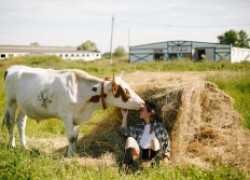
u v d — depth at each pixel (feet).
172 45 156.97
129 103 22.59
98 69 101.86
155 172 18.83
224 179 18.03
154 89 23.82
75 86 23.26
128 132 22.95
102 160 21.04
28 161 19.49
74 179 17.85
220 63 108.99
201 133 23.38
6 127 26.81
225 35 280.72
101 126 25.41
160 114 23.18
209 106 24.22
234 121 24.43
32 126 32.17
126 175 19.26
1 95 45.34
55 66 111.96
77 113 23.62
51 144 27.09
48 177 17.89
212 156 21.66
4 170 17.62
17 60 124.16
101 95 23.02
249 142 22.89
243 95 42.47
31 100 24.64
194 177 17.95
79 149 24.17
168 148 21.68
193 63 115.65
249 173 19.89
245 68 98.32
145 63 122.62
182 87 22.89
